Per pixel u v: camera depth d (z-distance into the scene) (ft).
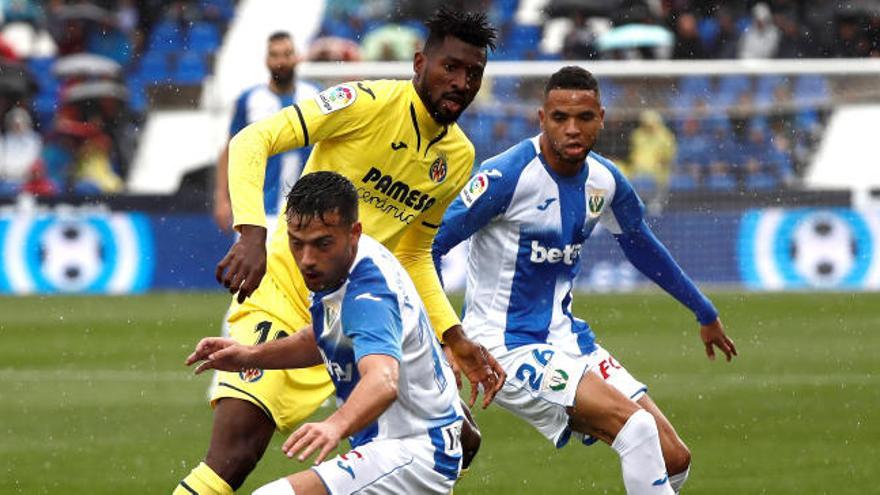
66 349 138.41
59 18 229.45
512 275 66.23
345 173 62.90
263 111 107.55
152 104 210.18
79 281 181.27
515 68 183.42
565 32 225.76
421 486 51.80
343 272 49.39
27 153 203.92
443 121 62.28
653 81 185.57
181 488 59.47
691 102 185.98
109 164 203.51
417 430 51.98
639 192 182.39
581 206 66.28
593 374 62.95
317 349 54.24
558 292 67.05
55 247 181.06
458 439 53.26
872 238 173.78
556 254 66.23
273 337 62.80
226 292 178.60
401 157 62.85
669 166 184.44
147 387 118.01
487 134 185.68
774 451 89.04
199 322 154.10
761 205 177.06
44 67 225.15
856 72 185.06
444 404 52.75
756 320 152.05
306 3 238.27
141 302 170.40
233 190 57.82
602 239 179.83
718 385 116.16
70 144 199.62
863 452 88.38
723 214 177.78
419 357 51.34
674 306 163.43
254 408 60.64
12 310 164.96
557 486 79.71
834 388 113.80
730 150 185.47
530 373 64.03
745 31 223.30
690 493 77.15
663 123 185.37
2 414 105.50
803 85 186.39
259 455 61.11
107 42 228.63
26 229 181.37
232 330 63.87
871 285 173.88
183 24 233.76
